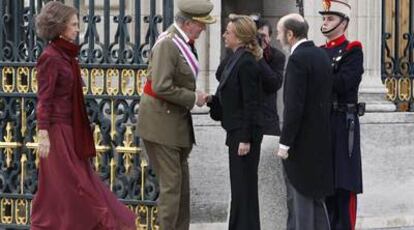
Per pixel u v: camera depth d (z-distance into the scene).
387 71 15.74
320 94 12.80
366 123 15.17
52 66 12.30
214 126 14.67
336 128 13.35
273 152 13.53
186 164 13.36
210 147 14.67
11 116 14.39
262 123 13.19
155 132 13.01
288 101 12.69
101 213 12.42
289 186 13.41
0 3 14.38
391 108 15.45
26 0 15.88
